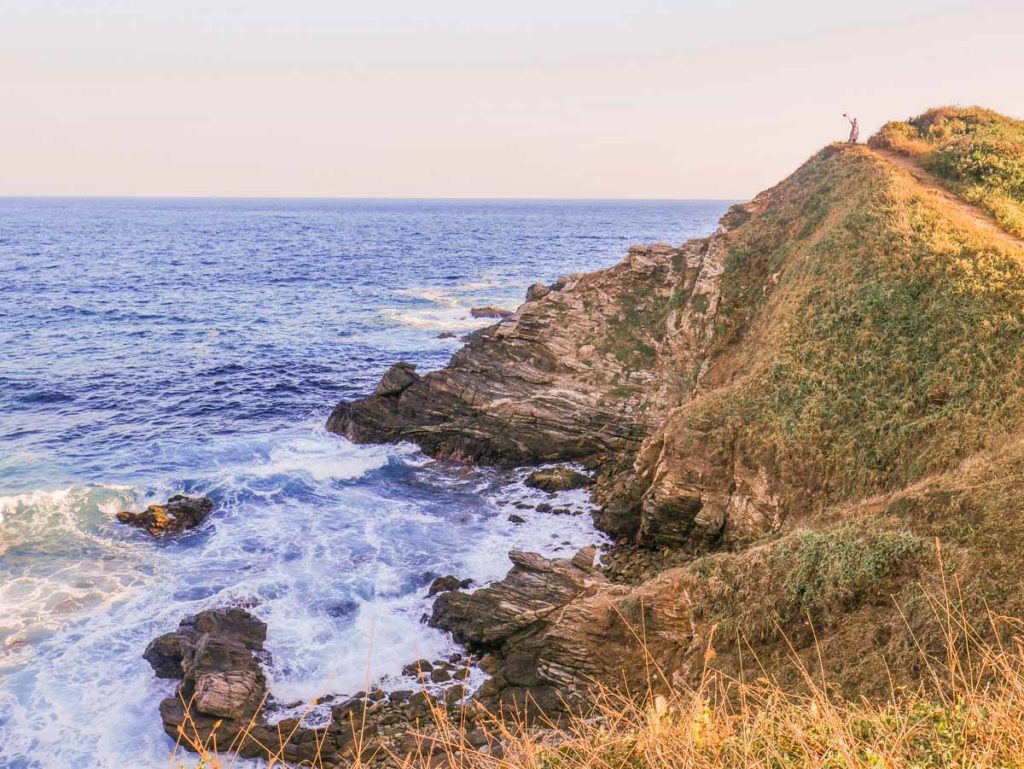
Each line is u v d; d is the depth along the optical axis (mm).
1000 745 5465
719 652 17812
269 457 37281
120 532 28984
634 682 18422
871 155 42969
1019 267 27391
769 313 34938
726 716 6301
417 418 38844
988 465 19031
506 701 19172
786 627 17234
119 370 53344
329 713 19578
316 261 129375
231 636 22094
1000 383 23328
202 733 18469
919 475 22422
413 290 93688
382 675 21125
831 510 22797
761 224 42844
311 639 22641
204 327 69125
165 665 21141
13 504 30359
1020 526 15734
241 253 143250
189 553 27688
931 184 39562
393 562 27188
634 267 42156
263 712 19547
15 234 186500
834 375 26938
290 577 26062
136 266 118500
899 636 14641
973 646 13312
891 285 29141
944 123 49625
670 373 37750
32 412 44188
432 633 23031
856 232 33469
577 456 36031
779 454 25547
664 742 6047
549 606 21656
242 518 30469
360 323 71438
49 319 71750
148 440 39750
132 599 24578
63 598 24516
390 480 34844
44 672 20969
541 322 40562
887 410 24875
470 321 71938
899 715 6348
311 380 51594
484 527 30094
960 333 25688
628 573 25891
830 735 5742
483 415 37500
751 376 29203
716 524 26047
